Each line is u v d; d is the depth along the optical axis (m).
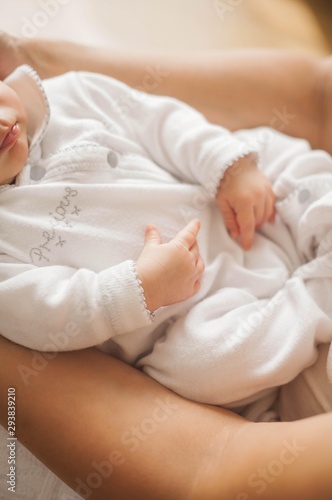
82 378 0.69
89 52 1.08
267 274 0.82
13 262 0.75
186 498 0.59
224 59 1.04
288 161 0.91
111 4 1.27
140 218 0.80
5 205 0.78
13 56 1.06
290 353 0.71
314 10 1.39
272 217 0.88
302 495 0.55
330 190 0.83
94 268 0.77
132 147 0.88
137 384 0.70
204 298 0.79
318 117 0.97
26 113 0.85
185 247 0.74
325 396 0.72
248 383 0.71
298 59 0.99
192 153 0.87
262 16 1.32
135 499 0.60
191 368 0.71
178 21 1.27
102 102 0.92
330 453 0.56
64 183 0.79
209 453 0.61
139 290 0.68
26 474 0.76
